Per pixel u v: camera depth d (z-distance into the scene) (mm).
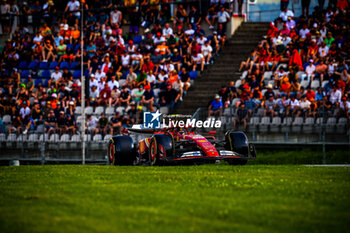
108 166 48531
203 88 95250
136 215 25891
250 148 50656
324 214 26078
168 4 113188
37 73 113438
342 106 76562
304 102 78000
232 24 108000
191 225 24047
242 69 96688
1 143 86562
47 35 117062
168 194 31250
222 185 34344
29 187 34531
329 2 101688
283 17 104750
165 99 89625
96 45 112125
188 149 50812
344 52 89812
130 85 98438
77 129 81938
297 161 71250
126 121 83062
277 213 26312
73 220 24938
